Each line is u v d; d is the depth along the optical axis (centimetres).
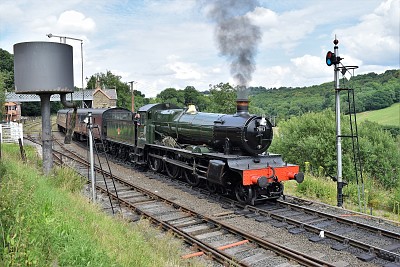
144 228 853
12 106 5662
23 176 955
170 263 628
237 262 683
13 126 2569
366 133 2542
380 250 721
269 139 1184
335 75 1159
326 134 2455
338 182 1154
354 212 1034
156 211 1031
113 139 2186
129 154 1912
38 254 461
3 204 549
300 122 2688
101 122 2438
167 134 1631
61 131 4088
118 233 734
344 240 788
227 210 1059
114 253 587
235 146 1191
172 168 1562
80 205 870
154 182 1461
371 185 1566
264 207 1093
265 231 877
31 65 1108
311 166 2495
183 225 898
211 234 846
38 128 4506
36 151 2177
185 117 1495
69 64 1173
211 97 3794
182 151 1383
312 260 692
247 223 944
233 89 3697
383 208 1353
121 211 988
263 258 713
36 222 551
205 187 1358
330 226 913
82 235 612
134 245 677
